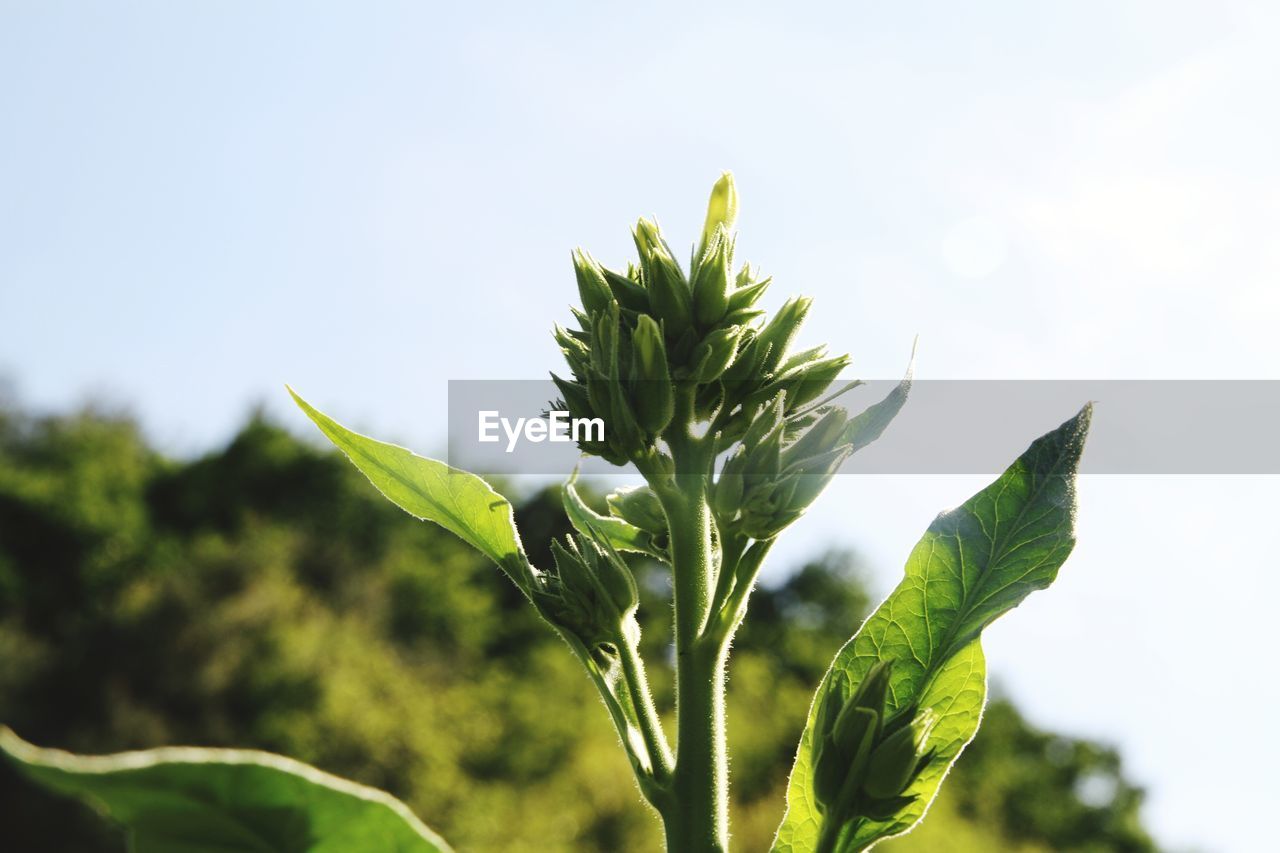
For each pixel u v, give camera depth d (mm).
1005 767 38938
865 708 1917
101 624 27266
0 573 30688
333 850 1460
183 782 1396
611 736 26953
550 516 32688
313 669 26516
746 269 2270
